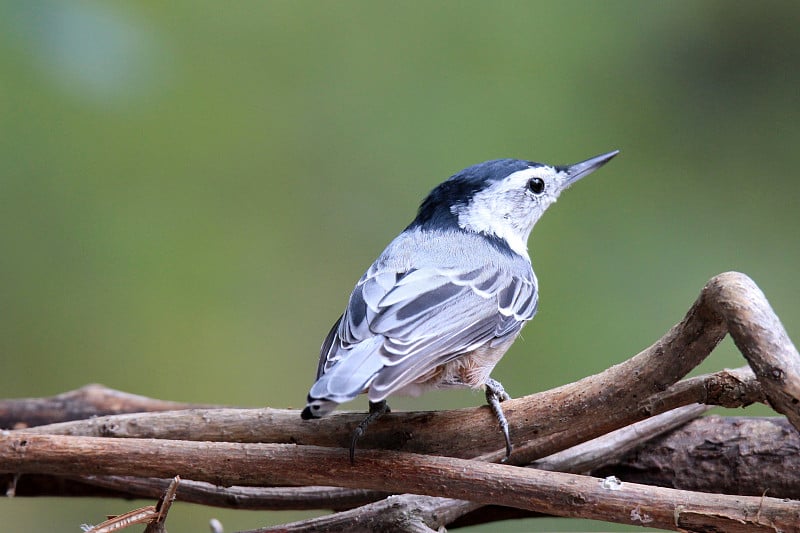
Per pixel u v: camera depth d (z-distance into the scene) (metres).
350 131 11.69
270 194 11.38
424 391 6.71
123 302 10.64
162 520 5.36
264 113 11.59
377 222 11.38
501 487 5.29
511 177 8.03
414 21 12.09
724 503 4.85
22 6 8.30
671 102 11.77
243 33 11.73
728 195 11.31
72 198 10.71
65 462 5.78
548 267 10.96
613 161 11.52
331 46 11.98
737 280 4.96
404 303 6.37
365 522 5.93
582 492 5.11
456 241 7.43
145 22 9.35
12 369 10.23
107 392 7.86
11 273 10.47
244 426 6.16
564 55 11.99
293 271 11.12
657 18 11.98
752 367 4.78
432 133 11.66
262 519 9.93
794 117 11.52
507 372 10.46
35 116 10.41
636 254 11.04
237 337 10.71
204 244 11.01
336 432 5.94
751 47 11.73
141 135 11.05
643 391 5.37
